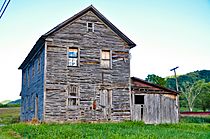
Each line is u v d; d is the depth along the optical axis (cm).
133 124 2897
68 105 2920
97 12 3136
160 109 3312
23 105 4288
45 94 2842
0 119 5700
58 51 2953
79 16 3089
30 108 3575
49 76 2884
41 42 3031
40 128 2255
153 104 3291
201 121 4291
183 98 9862
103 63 3152
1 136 2145
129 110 3162
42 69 2992
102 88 3069
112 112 3078
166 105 3347
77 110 2939
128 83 3197
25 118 3984
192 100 8588
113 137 1698
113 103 3098
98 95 3047
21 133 2161
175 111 3372
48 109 2833
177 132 2233
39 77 3128
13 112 7506
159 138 1744
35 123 2891
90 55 3075
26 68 4191
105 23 3192
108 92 3103
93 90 3031
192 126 2988
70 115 2906
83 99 2978
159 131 2242
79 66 3012
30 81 3747
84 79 3012
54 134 1891
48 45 2923
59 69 2931
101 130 2131
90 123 2873
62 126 2442
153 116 3266
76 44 3034
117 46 3212
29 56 3703
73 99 2967
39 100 3062
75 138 1698
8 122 4962
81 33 3072
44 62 2900
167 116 3331
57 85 2900
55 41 2956
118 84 3150
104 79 3097
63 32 3002
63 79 2931
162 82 6378
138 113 3203
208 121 4334
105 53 3178
